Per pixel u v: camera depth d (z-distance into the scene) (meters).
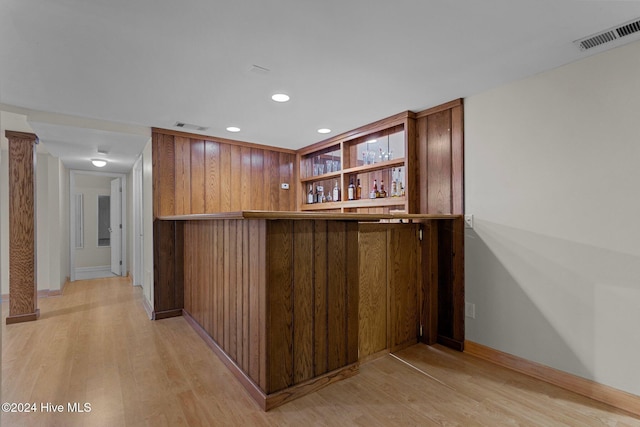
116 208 6.48
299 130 3.71
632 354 1.92
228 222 2.55
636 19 1.66
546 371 2.27
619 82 1.95
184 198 3.81
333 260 2.29
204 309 3.10
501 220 2.50
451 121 2.81
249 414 1.92
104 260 7.32
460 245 2.76
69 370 2.41
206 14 1.60
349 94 2.65
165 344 2.93
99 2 1.50
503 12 1.60
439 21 1.68
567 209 2.16
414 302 2.96
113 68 2.16
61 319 3.60
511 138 2.44
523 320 2.39
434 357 2.68
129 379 2.29
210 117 3.23
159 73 2.25
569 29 1.76
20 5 1.51
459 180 2.75
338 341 2.32
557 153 2.21
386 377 2.35
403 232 2.88
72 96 2.65
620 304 1.96
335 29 1.74
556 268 2.22
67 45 1.87
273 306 2.00
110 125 3.36
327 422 1.84
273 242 2.00
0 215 4.24
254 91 2.58
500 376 2.36
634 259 1.91
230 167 4.14
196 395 2.11
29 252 3.52
